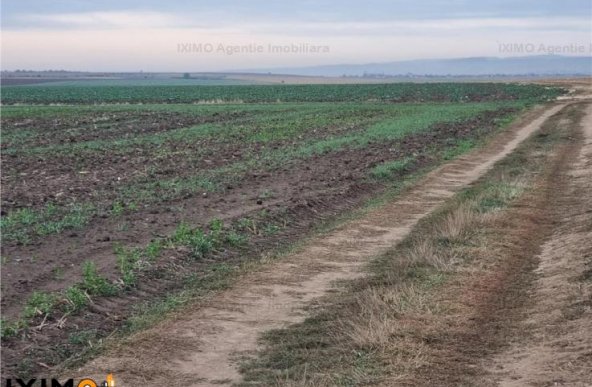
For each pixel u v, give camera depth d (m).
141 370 8.70
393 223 17.30
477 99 77.94
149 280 12.27
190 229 15.09
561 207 18.73
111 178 23.20
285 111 58.50
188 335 9.88
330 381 8.27
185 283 12.40
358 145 32.12
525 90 92.44
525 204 18.91
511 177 23.94
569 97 77.81
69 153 30.05
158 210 17.47
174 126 44.34
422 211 18.78
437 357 8.95
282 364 8.87
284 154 29.05
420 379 8.33
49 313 10.30
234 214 17.38
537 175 24.23
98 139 36.78
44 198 19.16
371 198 20.75
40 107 69.12
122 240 14.65
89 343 9.60
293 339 9.67
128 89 125.12
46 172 24.77
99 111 59.69
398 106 65.19
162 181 22.30
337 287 12.16
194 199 19.22
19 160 27.84
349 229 16.64
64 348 9.44
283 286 12.22
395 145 32.25
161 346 9.47
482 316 10.46
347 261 13.89
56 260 13.06
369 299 11.01
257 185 21.77
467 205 18.28
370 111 57.09
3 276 11.94
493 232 15.62
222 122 47.16
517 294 11.55
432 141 34.25
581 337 9.23
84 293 11.05
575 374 8.17
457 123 44.28
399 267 13.05
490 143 34.41
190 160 27.61
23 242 14.10
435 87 109.44
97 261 13.06
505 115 52.16
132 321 10.47
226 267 13.38
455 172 25.50
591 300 10.49
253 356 9.18
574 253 13.30
